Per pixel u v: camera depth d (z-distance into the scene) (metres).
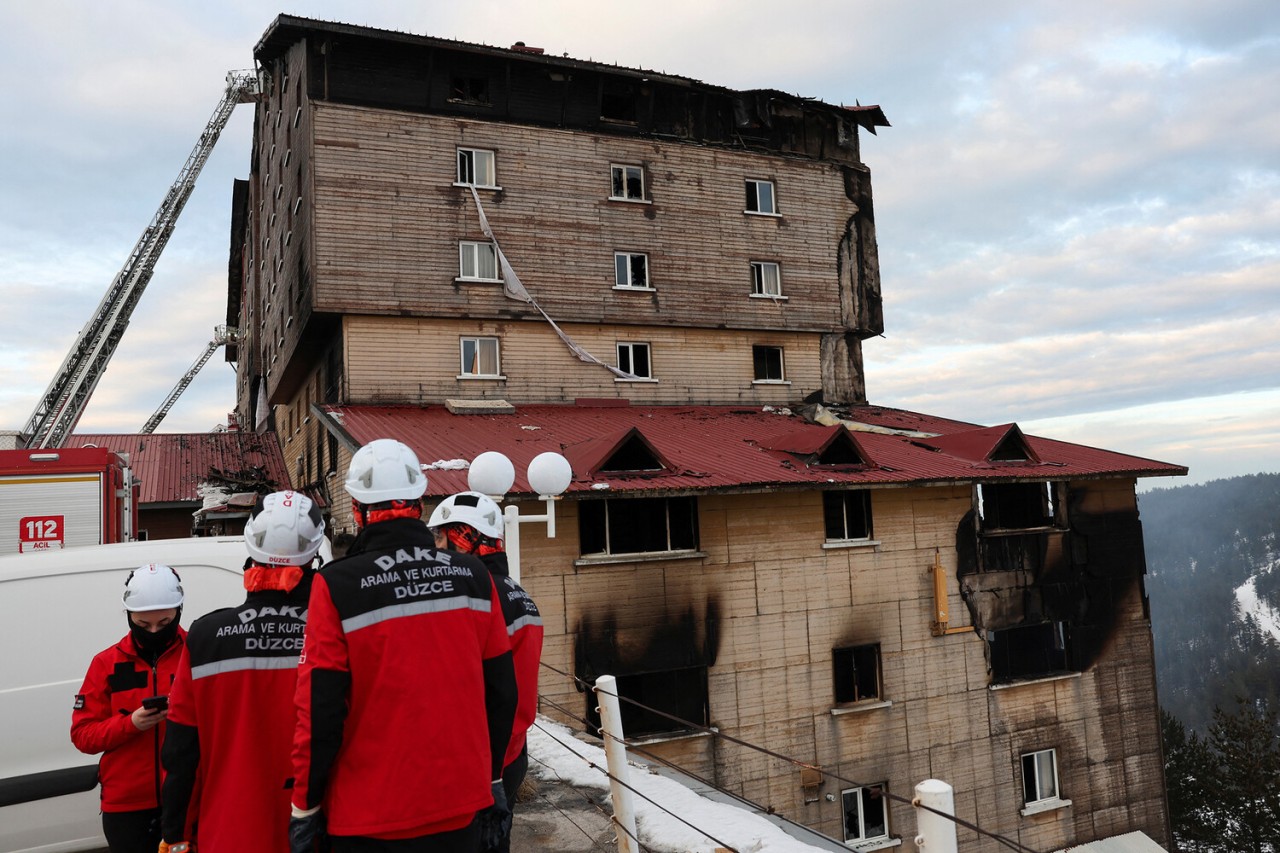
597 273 25.59
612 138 26.25
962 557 21.19
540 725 10.96
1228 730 38.44
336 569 3.11
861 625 19.91
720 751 18.09
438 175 23.98
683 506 18.91
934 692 20.41
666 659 17.91
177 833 3.51
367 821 2.95
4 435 22.75
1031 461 22.12
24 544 12.27
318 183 22.59
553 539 17.33
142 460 32.81
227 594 6.84
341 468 23.03
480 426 21.30
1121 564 22.81
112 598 6.55
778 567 19.27
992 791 20.59
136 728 4.13
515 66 25.30
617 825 6.26
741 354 27.58
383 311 22.91
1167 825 22.44
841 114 30.08
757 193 28.39
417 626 3.11
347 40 23.44
